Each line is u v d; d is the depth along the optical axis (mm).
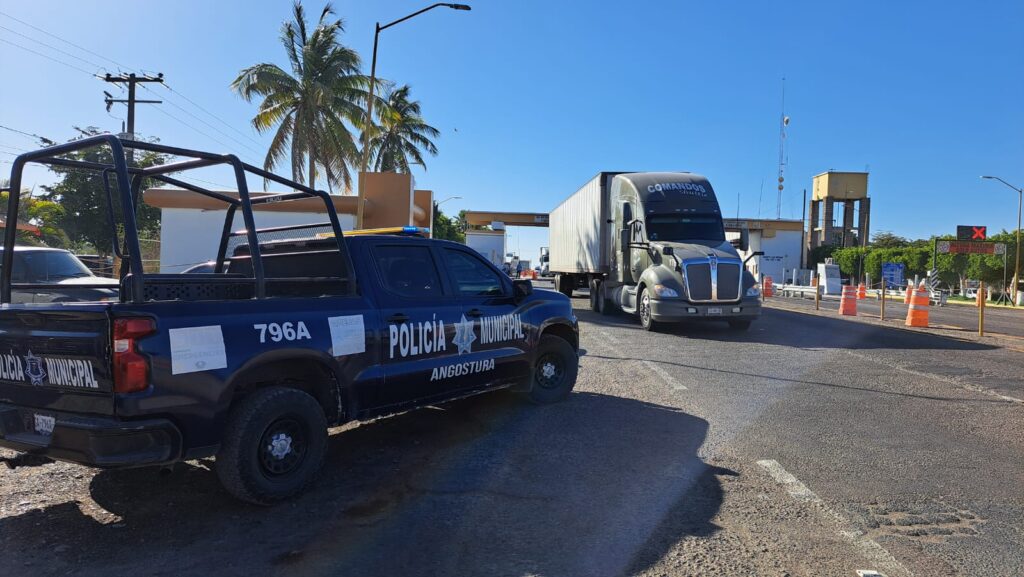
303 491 4516
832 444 5840
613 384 8484
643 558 3643
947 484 4836
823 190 61469
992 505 4441
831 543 3846
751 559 3639
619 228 16812
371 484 4797
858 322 17469
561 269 24531
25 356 4113
